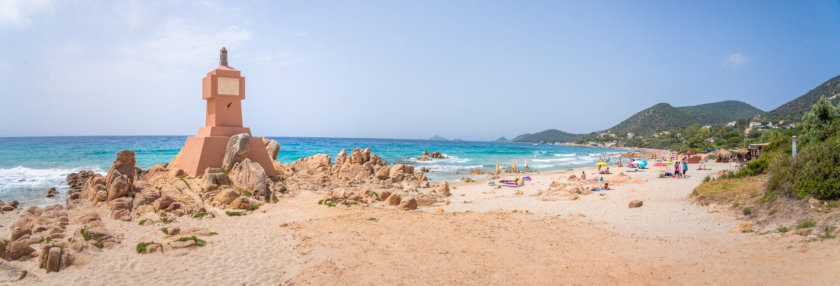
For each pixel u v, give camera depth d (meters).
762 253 10.75
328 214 17.69
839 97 181.88
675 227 15.41
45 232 13.16
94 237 11.93
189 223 15.45
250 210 18.14
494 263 10.80
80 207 18.42
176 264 10.58
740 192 19.22
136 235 13.48
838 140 17.08
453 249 12.13
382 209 19.53
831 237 10.85
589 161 74.31
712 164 53.47
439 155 75.62
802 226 12.37
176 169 24.53
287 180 26.98
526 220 17.03
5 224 16.05
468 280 9.53
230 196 18.83
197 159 23.48
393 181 32.28
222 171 22.98
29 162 45.56
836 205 12.99
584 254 11.62
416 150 102.25
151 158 53.94
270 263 10.79
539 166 61.16
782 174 16.00
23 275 9.09
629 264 10.60
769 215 14.68
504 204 22.59
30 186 28.62
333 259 11.05
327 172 32.81
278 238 13.38
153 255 11.21
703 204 19.41
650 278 9.48
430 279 9.59
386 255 11.45
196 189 20.75
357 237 13.45
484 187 31.89
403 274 9.91
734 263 10.17
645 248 12.22
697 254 11.28
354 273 9.97
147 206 17.28
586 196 24.50
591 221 16.98
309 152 77.88
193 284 9.25
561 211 19.73
